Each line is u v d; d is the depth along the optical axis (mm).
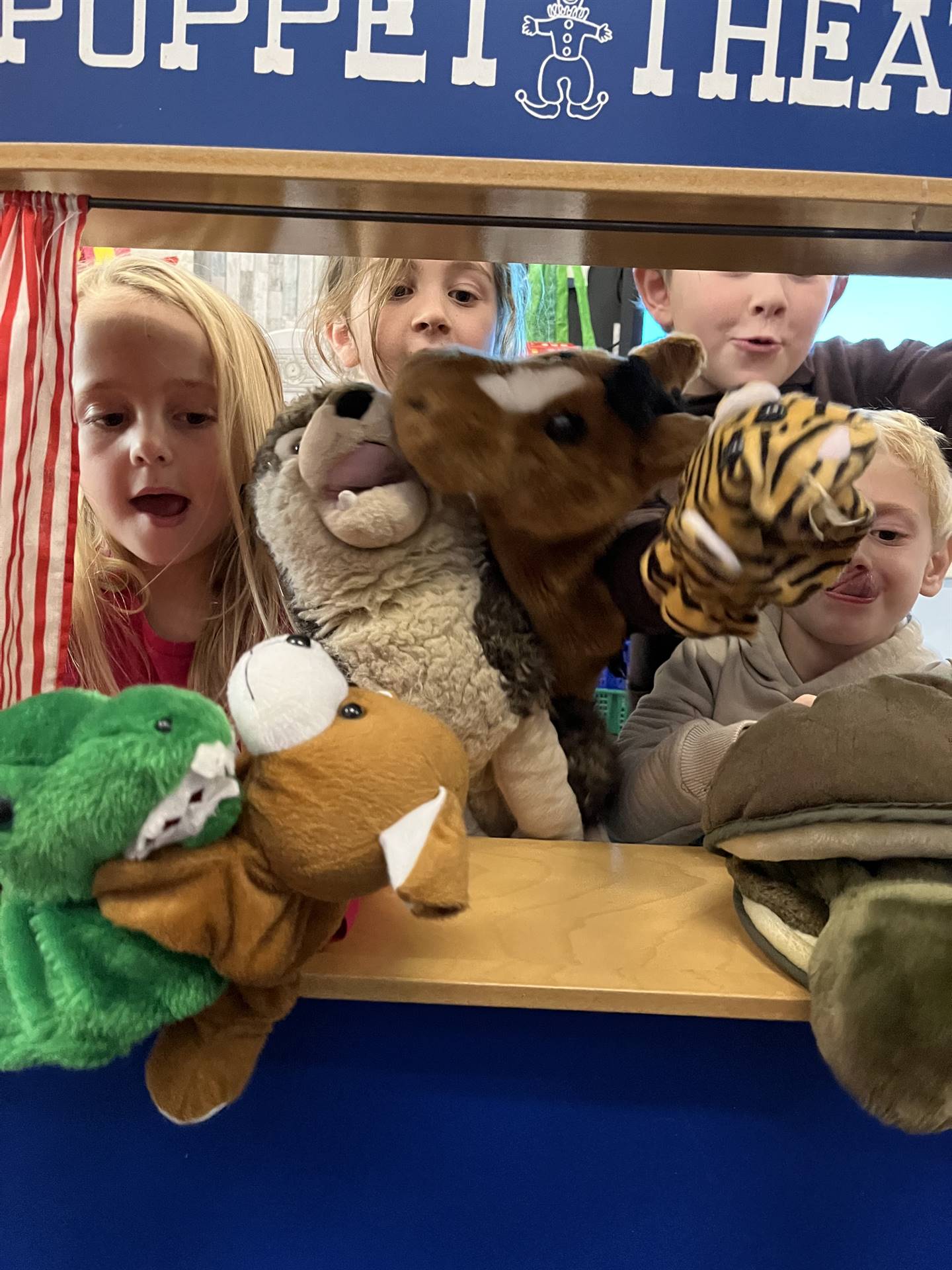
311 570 498
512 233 523
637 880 531
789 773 432
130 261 674
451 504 512
